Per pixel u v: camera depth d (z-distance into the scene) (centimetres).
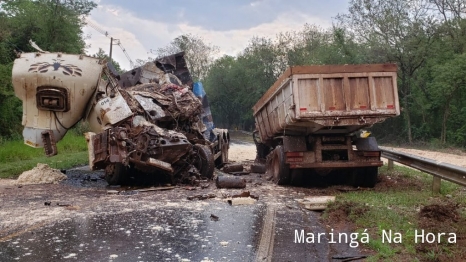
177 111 1309
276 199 973
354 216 764
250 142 3309
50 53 1237
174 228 709
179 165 1199
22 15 3309
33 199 961
